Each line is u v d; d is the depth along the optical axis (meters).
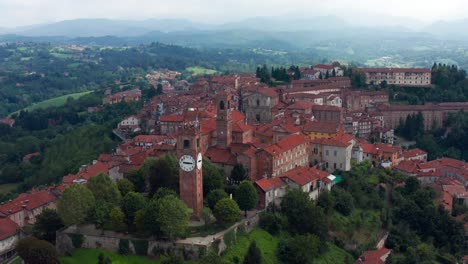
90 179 169.12
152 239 148.00
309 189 187.88
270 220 165.75
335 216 184.75
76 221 153.12
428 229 191.75
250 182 167.00
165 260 131.12
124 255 148.00
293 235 167.50
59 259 146.88
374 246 178.25
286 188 182.75
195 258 142.00
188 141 154.25
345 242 175.00
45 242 141.75
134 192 162.25
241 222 158.62
